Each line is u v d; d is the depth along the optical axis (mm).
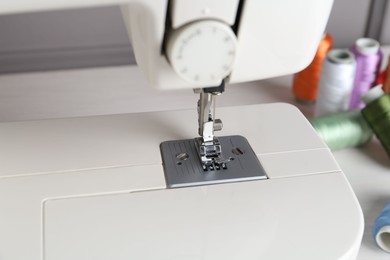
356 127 1014
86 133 808
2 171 733
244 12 600
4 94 1186
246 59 645
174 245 629
